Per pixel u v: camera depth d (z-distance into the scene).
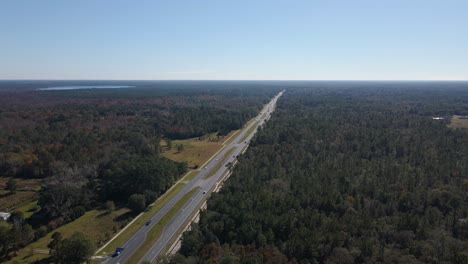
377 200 121.38
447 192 121.69
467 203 117.94
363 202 121.19
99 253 96.50
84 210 122.12
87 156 168.12
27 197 138.38
